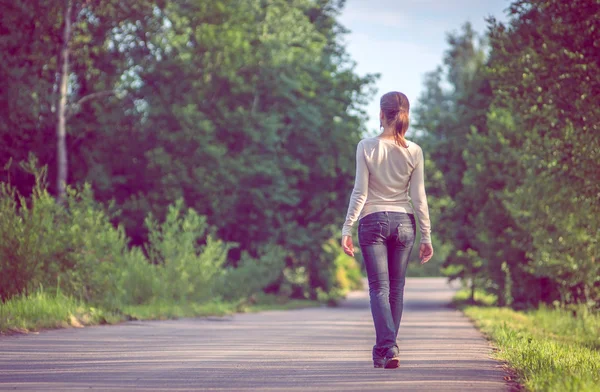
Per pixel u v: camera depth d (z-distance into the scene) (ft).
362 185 57.36
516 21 130.00
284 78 341.82
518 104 133.18
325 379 52.42
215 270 195.11
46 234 131.75
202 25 319.27
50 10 277.64
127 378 53.72
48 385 50.21
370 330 111.96
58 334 92.89
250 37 344.49
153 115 301.63
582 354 73.51
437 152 347.15
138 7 302.86
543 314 189.57
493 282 287.07
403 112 58.18
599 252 159.02
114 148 303.89
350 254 57.98
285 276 376.27
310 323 136.05
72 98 303.89
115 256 149.28
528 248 253.44
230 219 325.62
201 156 305.73
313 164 360.48
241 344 82.33
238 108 327.26
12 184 275.39
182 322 132.67
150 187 303.89
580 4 118.62
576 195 135.64
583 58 120.06
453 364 61.72
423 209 58.13
